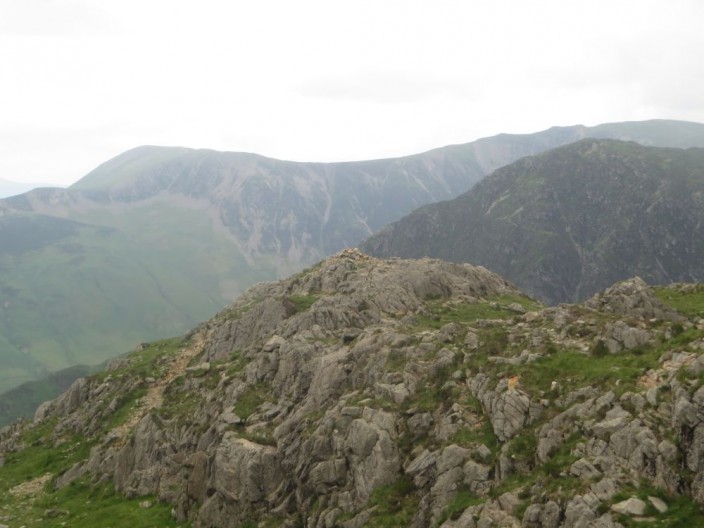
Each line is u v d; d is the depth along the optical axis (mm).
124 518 57969
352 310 75125
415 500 41469
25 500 68750
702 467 30500
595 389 39750
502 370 46062
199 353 92688
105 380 94312
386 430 46406
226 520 50688
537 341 49750
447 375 49969
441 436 43969
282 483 50031
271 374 66000
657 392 35875
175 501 57625
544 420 39812
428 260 100125
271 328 81938
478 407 44875
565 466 35062
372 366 55531
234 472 52094
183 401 74625
